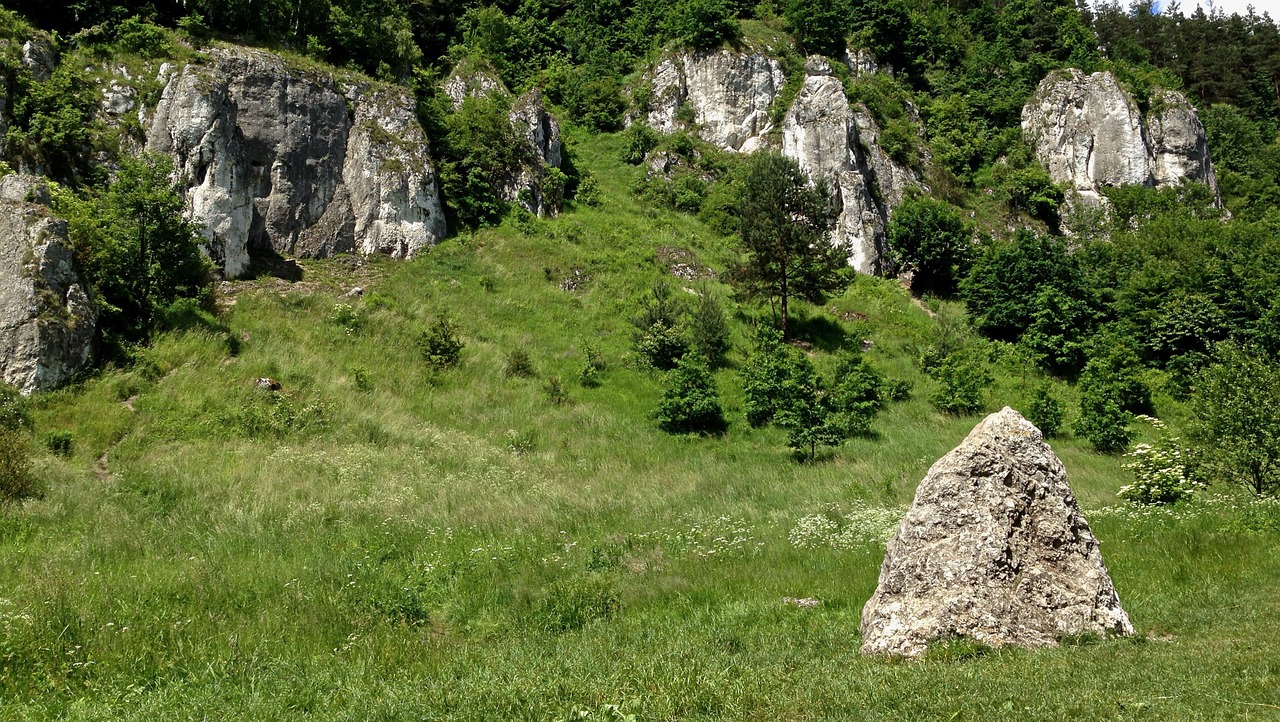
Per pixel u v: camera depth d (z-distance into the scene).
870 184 50.94
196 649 9.36
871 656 8.52
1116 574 12.17
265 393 24.89
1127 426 33.03
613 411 29.70
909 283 46.69
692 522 17.78
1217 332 39.78
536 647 9.60
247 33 38.34
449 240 38.81
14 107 29.12
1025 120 62.84
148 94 31.83
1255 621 8.87
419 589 12.49
